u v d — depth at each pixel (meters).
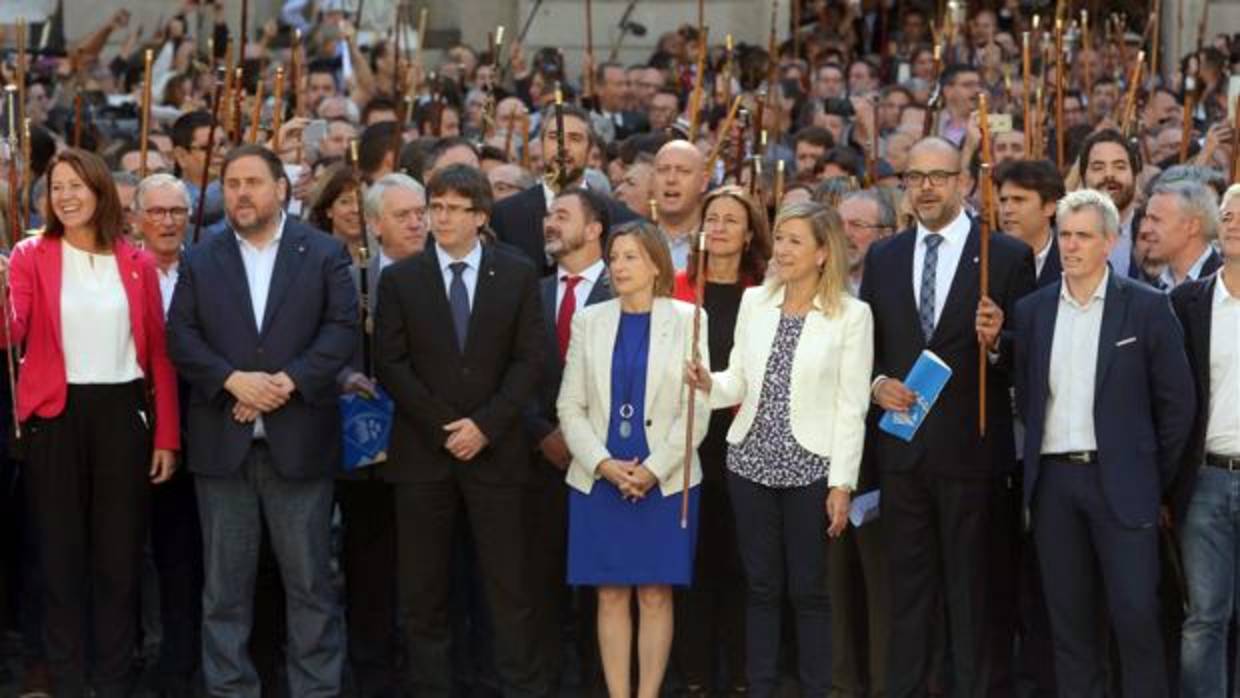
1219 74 30.12
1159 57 35.62
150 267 17.69
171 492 18.05
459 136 22.45
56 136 27.47
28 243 17.59
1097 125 26.05
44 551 17.45
